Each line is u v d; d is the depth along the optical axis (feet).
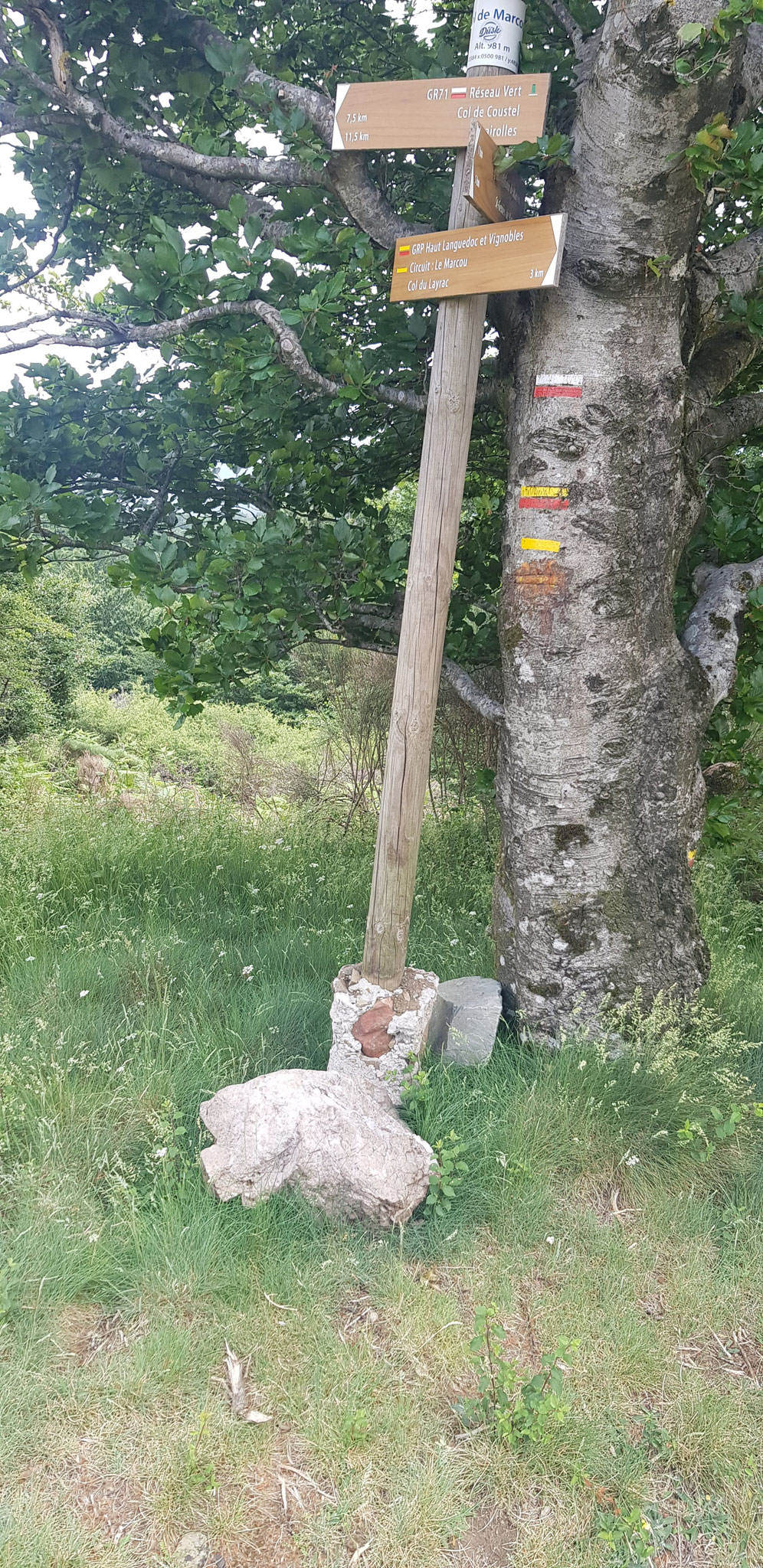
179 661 13.89
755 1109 11.30
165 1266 8.93
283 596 13.61
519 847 12.78
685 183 10.87
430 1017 11.88
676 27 9.82
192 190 15.67
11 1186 9.69
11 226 16.71
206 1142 10.51
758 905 19.65
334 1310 8.89
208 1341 8.38
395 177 14.83
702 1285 9.50
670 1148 11.05
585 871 12.40
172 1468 7.32
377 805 25.11
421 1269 9.49
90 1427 7.62
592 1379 8.39
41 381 16.19
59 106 14.47
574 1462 7.54
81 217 17.67
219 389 13.41
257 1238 9.22
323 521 15.83
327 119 11.89
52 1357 8.14
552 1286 9.42
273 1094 10.02
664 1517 7.33
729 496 15.75
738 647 13.97
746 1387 8.51
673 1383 8.46
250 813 25.70
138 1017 12.54
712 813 15.46
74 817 21.04
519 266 9.91
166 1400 7.86
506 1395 7.77
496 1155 10.53
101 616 73.92
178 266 12.67
